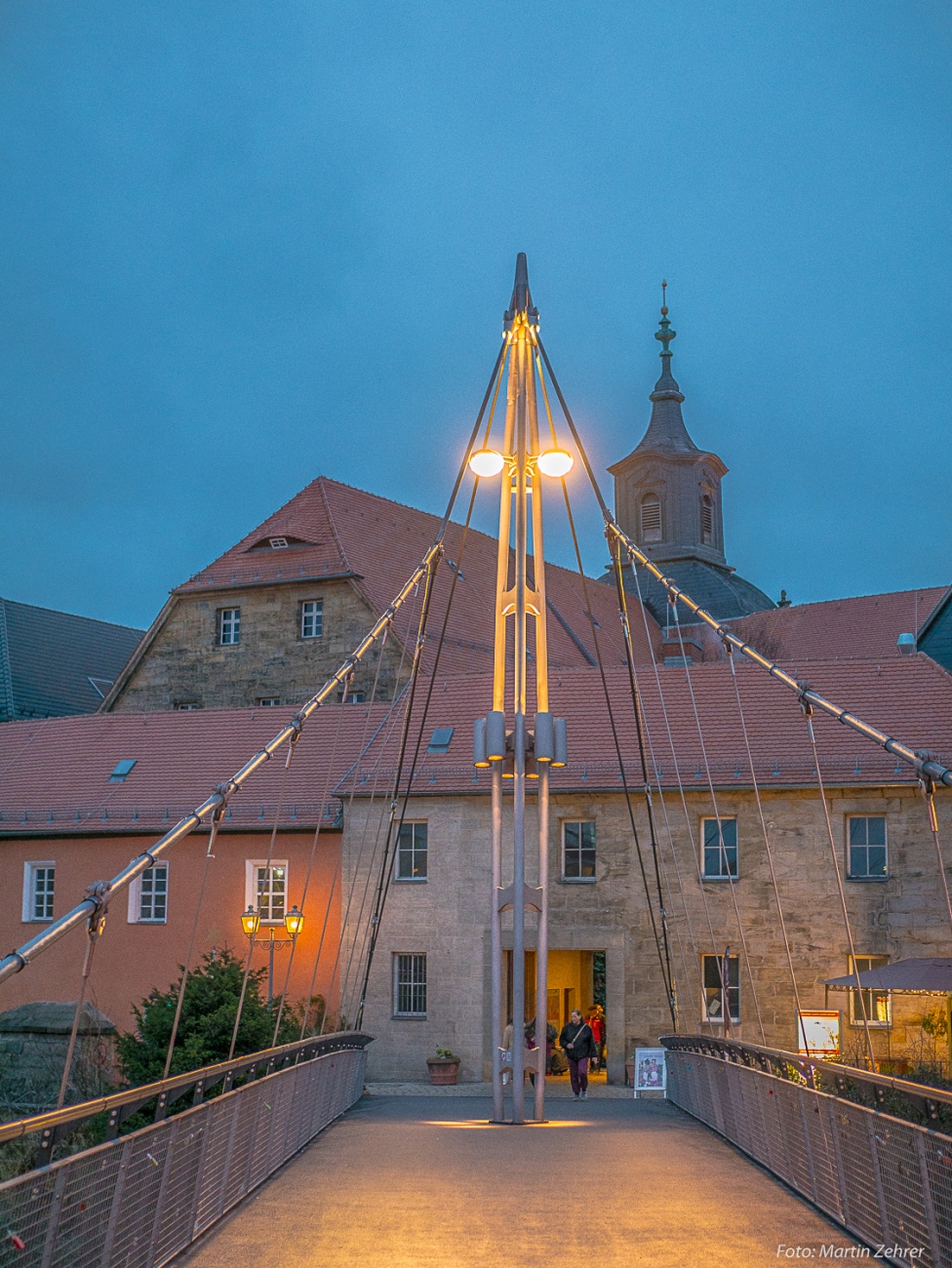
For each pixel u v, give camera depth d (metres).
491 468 21.12
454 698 37.66
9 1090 31.66
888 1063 28.11
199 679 50.66
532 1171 12.64
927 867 30.31
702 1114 19.23
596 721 35.16
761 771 32.00
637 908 32.16
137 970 35.97
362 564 49.50
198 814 14.48
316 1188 11.68
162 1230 8.70
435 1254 8.85
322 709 39.88
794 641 62.34
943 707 32.72
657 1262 8.59
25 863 37.88
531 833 33.12
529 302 21.81
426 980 33.41
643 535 78.69
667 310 82.50
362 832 34.56
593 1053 29.53
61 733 42.78
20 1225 6.42
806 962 30.72
